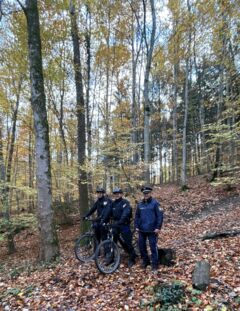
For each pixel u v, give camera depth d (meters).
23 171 23.97
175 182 25.34
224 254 6.49
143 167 12.34
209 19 14.11
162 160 38.28
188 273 5.82
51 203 8.45
